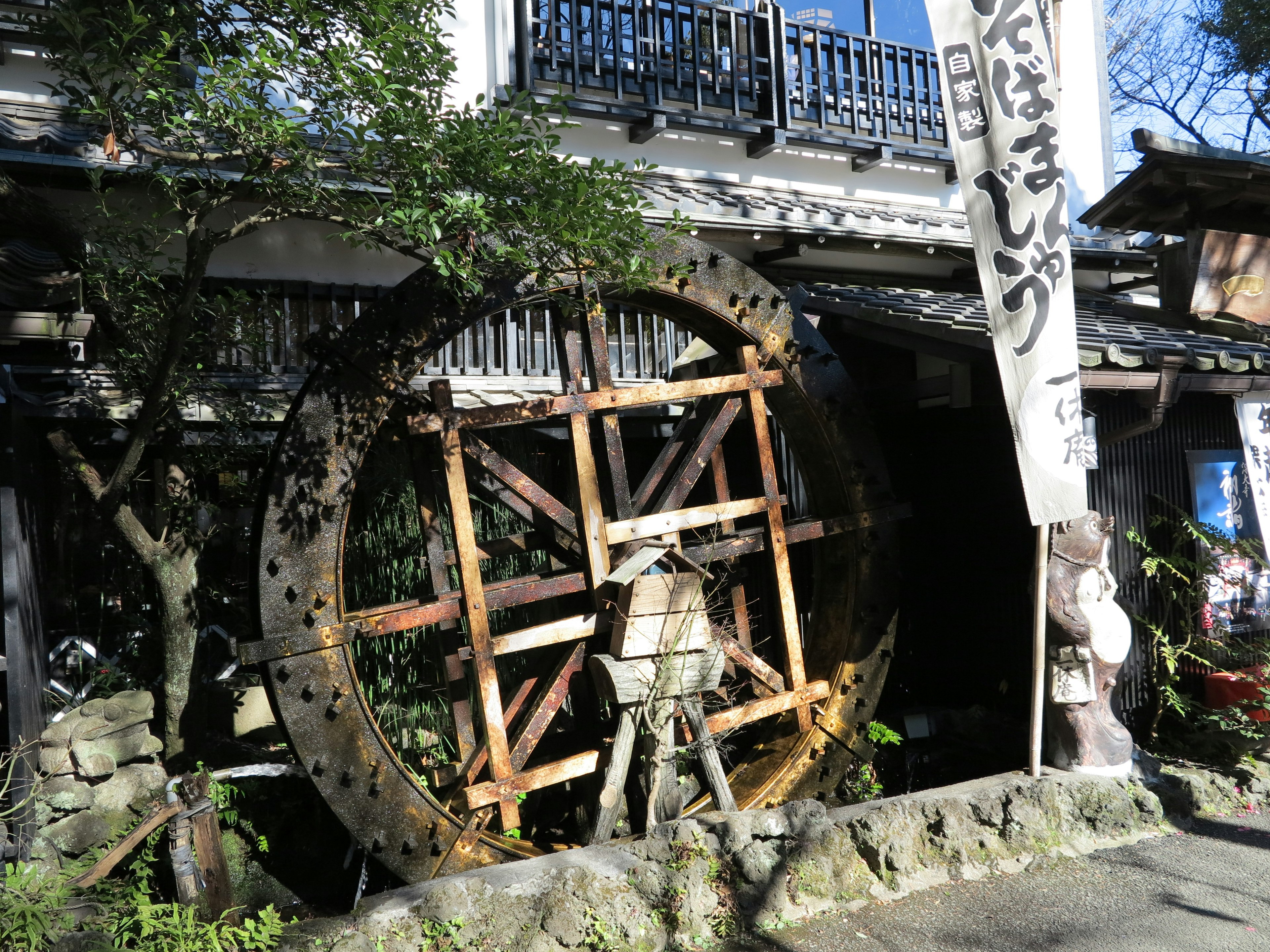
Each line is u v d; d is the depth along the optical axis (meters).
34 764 4.57
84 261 4.61
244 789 5.34
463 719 5.29
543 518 5.64
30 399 5.05
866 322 6.52
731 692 6.62
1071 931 4.36
